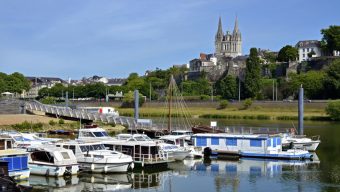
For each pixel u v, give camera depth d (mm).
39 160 48500
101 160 49812
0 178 38094
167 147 60312
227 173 53281
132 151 54938
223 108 174375
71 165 48438
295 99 188625
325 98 177250
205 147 66812
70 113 104062
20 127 90000
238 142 66000
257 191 44281
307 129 105000
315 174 52406
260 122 130500
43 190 43031
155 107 185625
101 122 99938
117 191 43688
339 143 79375
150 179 49281
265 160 62531
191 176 51281
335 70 175125
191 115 157125
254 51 198750
